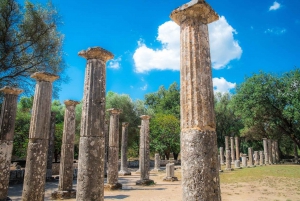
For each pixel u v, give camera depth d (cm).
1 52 1731
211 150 507
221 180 1905
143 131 1806
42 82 1014
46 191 1458
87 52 863
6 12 1697
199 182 482
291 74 3394
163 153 4275
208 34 584
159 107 5566
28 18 1820
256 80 3444
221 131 5131
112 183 1516
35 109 984
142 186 1662
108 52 896
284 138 4509
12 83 1830
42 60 1895
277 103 3325
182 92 547
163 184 1769
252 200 1142
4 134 1088
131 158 4753
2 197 1031
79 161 795
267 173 2198
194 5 553
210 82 549
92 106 828
